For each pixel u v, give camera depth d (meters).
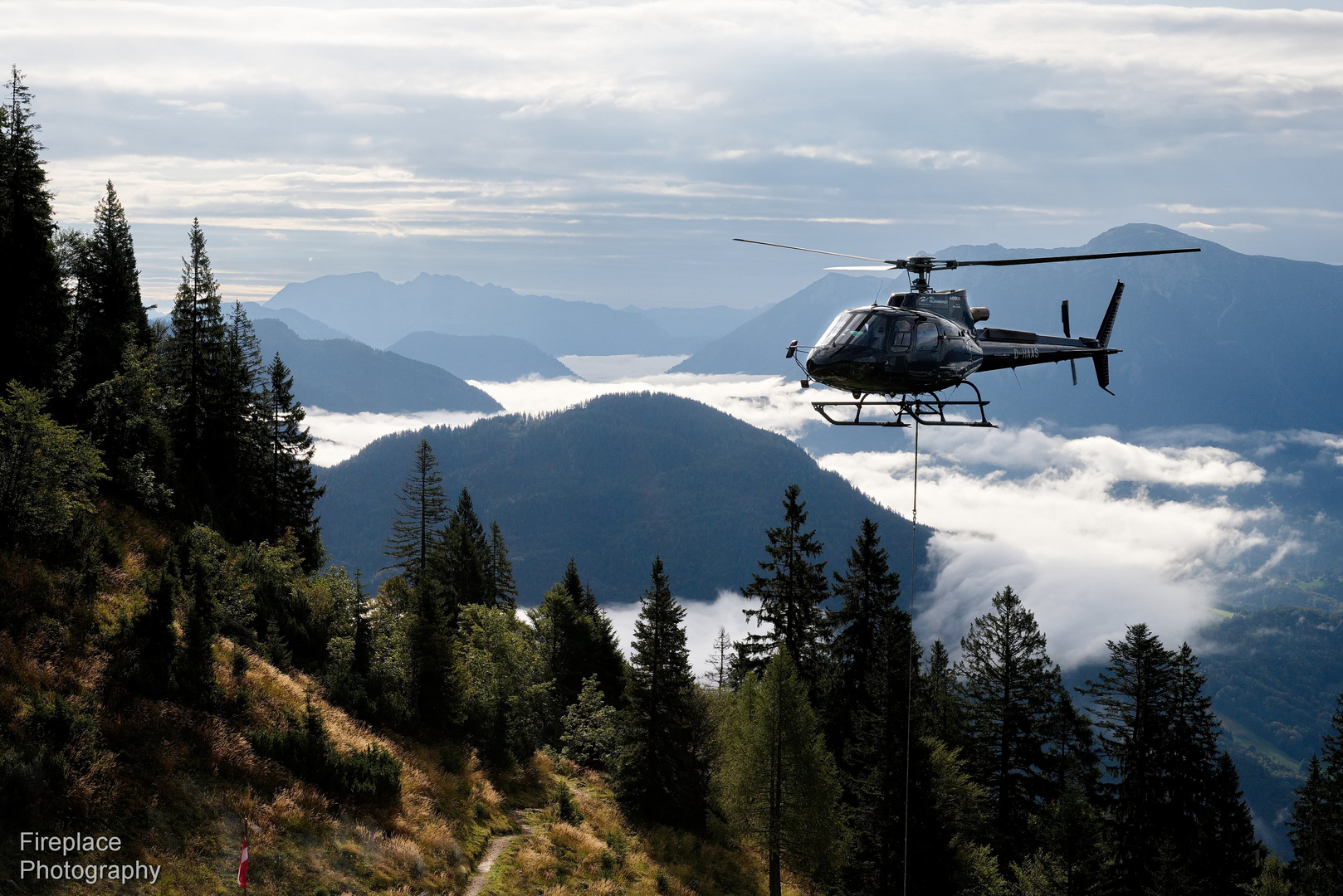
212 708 26.81
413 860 26.64
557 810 37.81
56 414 40.03
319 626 39.94
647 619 45.09
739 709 40.66
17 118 39.41
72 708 22.17
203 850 21.61
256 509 61.72
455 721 39.25
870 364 25.78
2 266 38.28
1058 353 34.31
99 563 30.42
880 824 35.84
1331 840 43.62
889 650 41.62
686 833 42.72
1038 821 43.81
